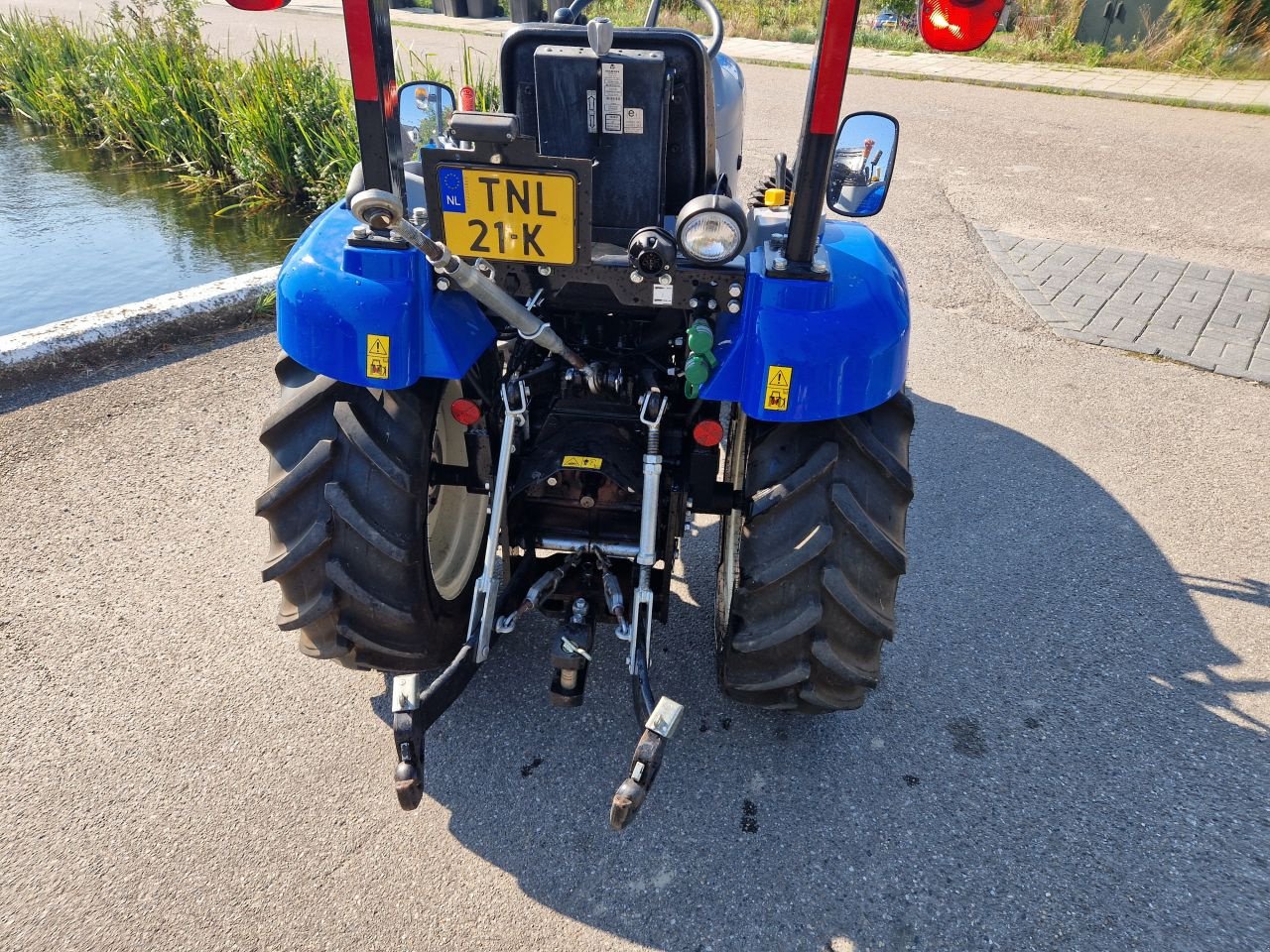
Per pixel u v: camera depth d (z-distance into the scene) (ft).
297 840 7.62
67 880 7.23
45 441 13.26
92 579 10.59
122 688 9.10
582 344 8.37
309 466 7.18
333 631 7.73
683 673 9.50
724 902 7.22
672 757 8.52
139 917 6.97
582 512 8.53
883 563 7.34
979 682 9.56
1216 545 11.93
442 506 9.39
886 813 8.02
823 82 5.94
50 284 21.13
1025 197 26.23
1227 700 9.39
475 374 8.02
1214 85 41.57
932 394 15.65
